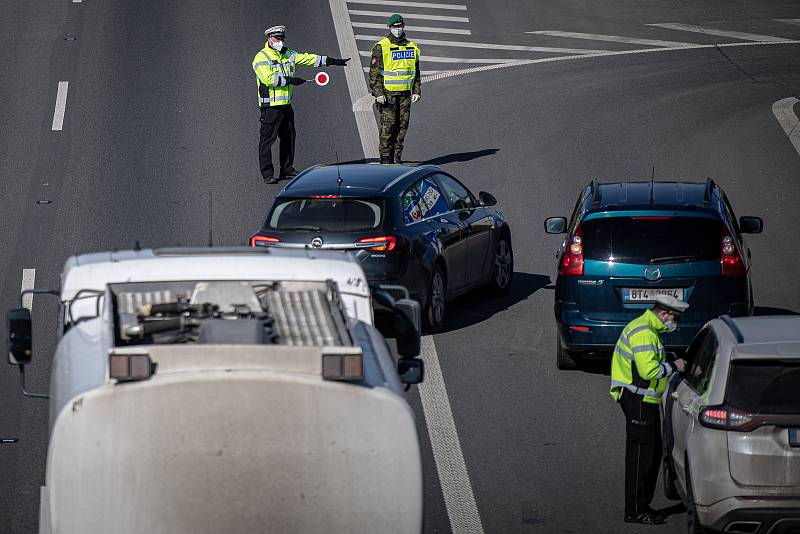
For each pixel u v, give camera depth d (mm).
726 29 123125
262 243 53531
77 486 22609
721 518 32500
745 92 98938
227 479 22906
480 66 108000
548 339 55344
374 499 23375
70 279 29344
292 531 23141
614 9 130500
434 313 55812
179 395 22766
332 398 23188
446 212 58906
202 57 103000
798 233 69062
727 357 33344
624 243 48062
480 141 87562
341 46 109375
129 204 73062
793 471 32031
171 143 84375
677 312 36844
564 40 117312
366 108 94250
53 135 84938
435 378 49938
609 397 47688
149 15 114312
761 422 32094
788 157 82188
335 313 27328
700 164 80875
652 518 36469
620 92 99375
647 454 36469
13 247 66000
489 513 37250
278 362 23219
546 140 87125
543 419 45344
